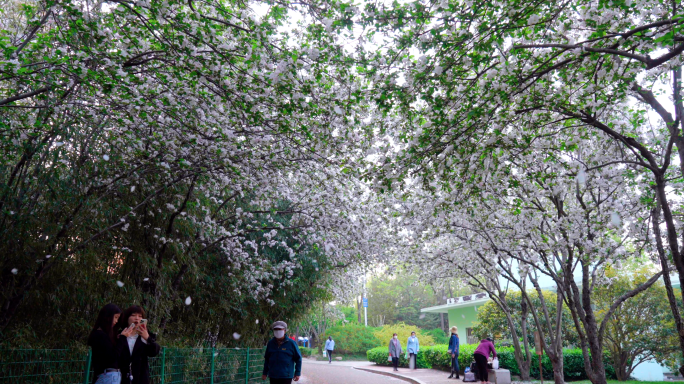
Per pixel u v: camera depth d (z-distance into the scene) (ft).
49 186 21.48
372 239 43.96
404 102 21.58
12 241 20.84
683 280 23.32
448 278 54.13
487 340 40.22
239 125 25.58
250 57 21.13
